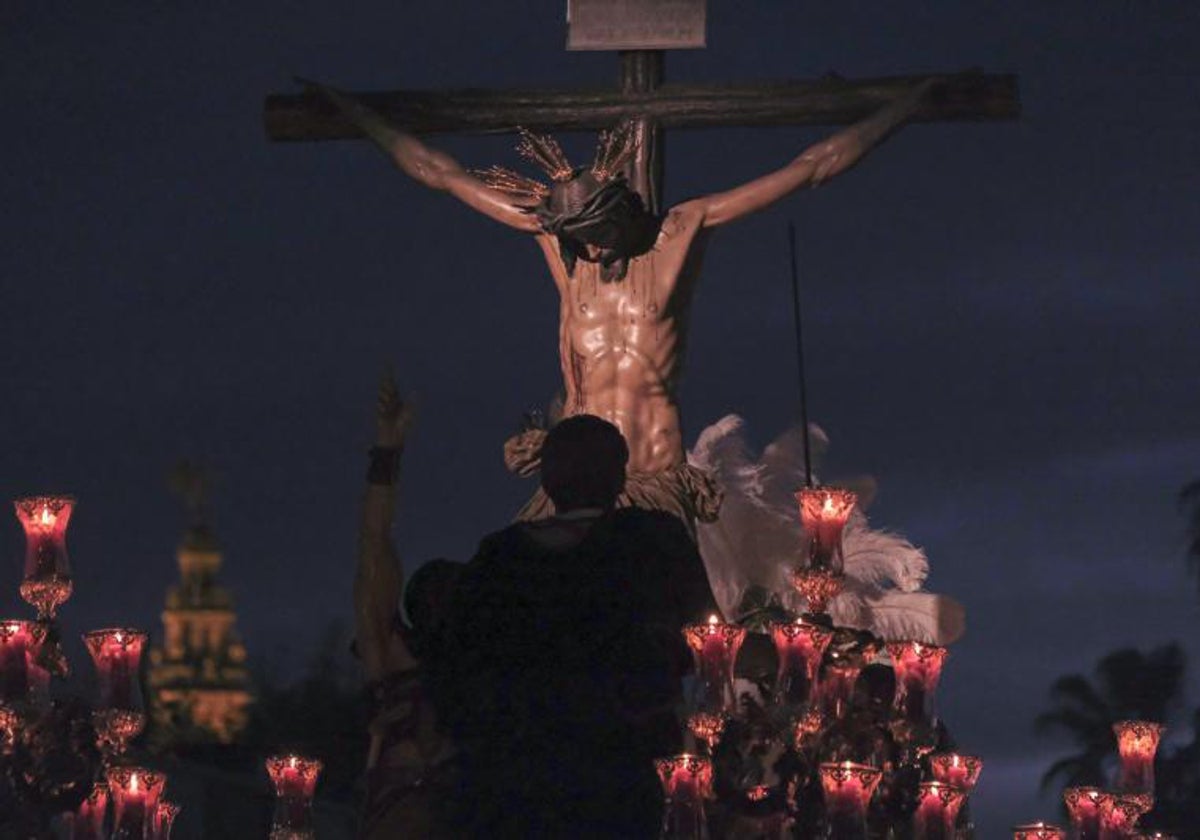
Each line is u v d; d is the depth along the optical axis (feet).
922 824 39.24
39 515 39.68
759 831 37.63
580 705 30.66
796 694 38.17
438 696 31.04
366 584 32.01
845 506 40.29
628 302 46.34
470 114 49.32
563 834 30.55
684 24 48.96
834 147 47.52
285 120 49.06
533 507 44.65
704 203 46.93
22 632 38.17
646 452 45.96
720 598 48.03
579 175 45.29
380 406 32.24
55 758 37.50
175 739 41.37
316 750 40.70
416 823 31.01
